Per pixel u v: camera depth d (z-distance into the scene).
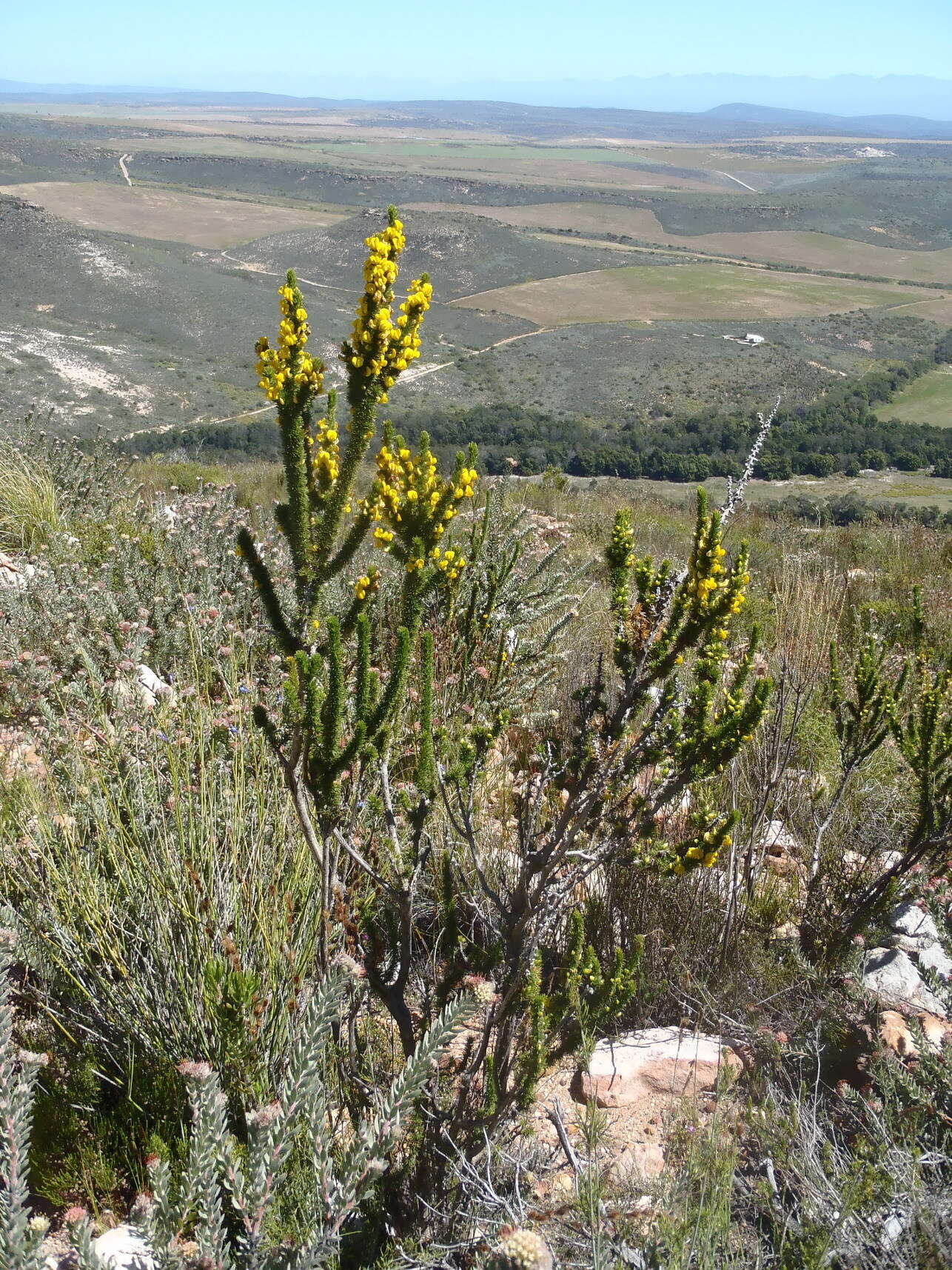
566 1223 2.09
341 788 2.35
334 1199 1.75
